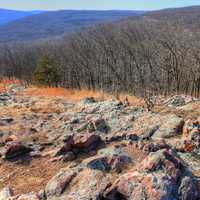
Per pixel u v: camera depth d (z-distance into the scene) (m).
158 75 44.84
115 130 15.55
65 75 63.88
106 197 8.52
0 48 128.50
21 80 77.50
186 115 17.45
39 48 101.06
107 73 54.56
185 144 12.34
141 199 8.09
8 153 12.70
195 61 45.81
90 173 9.62
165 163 9.26
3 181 10.89
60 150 12.55
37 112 22.77
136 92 40.53
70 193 8.99
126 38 64.19
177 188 8.61
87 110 21.34
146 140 13.32
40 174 11.18
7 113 22.34
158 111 18.94
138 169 9.38
